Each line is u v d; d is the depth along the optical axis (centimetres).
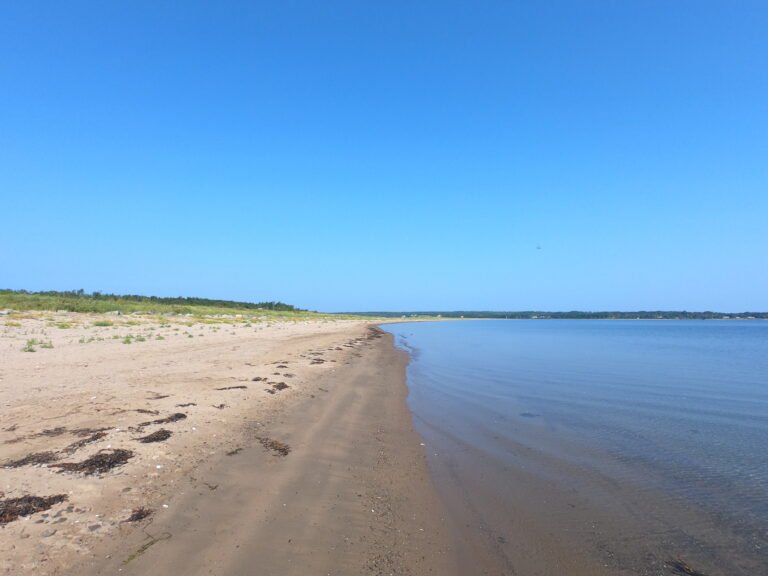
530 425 1207
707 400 1585
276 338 3400
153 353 1962
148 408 1004
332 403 1321
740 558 570
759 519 676
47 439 771
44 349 1855
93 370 1445
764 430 1183
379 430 1093
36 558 445
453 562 536
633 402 1534
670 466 902
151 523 538
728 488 792
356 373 1980
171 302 8469
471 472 851
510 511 687
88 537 493
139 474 664
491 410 1383
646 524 655
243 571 467
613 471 870
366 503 673
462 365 2562
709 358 3103
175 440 818
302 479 734
